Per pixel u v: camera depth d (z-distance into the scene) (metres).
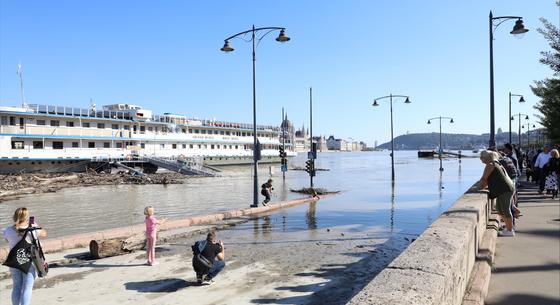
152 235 9.66
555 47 17.30
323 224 16.12
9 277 8.66
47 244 10.96
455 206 6.86
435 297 2.62
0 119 51.41
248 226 15.68
